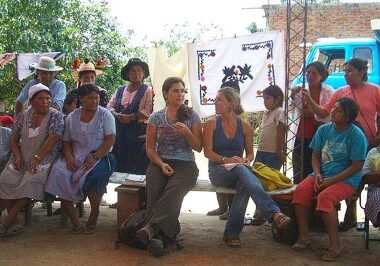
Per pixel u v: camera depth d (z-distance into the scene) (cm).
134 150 523
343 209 594
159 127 434
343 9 1451
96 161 451
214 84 620
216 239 447
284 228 433
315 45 986
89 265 378
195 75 627
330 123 436
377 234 473
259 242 441
